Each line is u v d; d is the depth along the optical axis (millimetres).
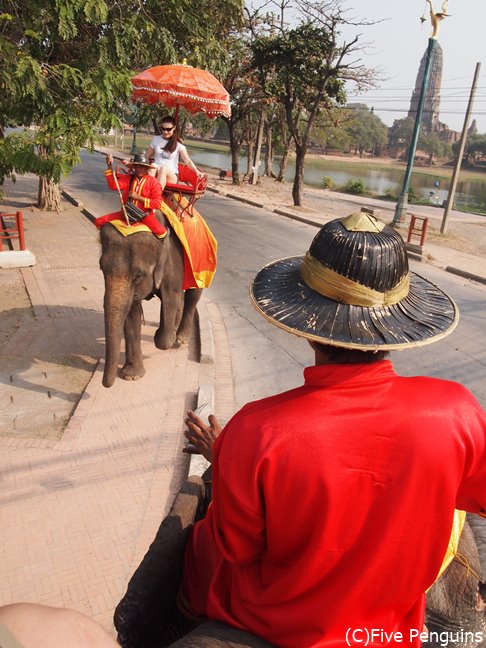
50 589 3602
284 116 35344
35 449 5059
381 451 1195
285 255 14047
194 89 6473
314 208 24016
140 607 1629
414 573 1249
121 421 5594
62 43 9547
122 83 9312
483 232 22234
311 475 1168
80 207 18453
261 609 1316
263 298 1396
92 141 8695
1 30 8836
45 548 3932
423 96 19141
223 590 1462
